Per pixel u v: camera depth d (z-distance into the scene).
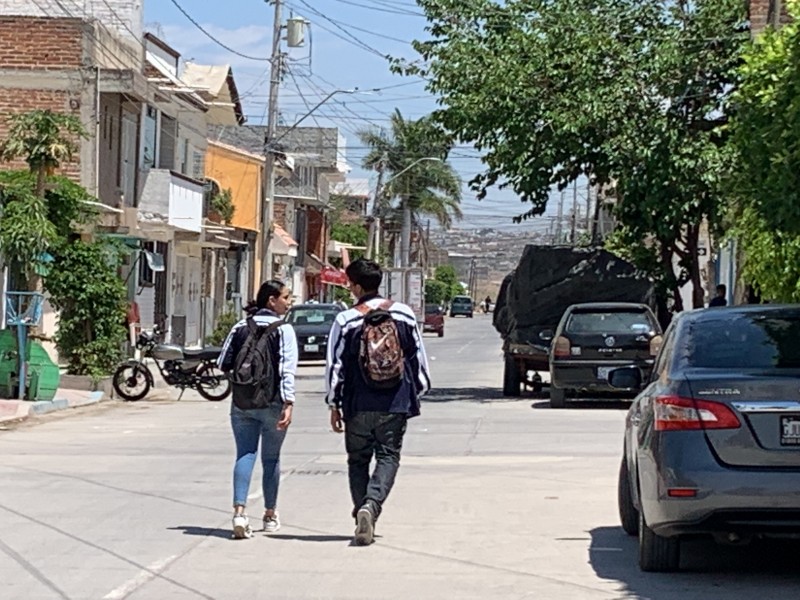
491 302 160.12
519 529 10.91
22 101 32.66
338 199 95.56
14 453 16.58
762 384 8.16
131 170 36.31
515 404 25.50
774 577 8.91
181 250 45.44
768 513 8.05
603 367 23.52
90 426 20.61
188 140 44.09
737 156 14.91
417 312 68.50
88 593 8.32
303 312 40.69
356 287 10.18
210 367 26.55
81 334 26.28
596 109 26.28
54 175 28.14
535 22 27.59
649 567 9.02
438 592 8.39
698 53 26.64
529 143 27.12
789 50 12.64
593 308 24.12
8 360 22.95
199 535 10.52
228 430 20.06
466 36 27.86
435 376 36.03
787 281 16.77
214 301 52.00
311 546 10.05
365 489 10.27
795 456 8.06
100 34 33.66
